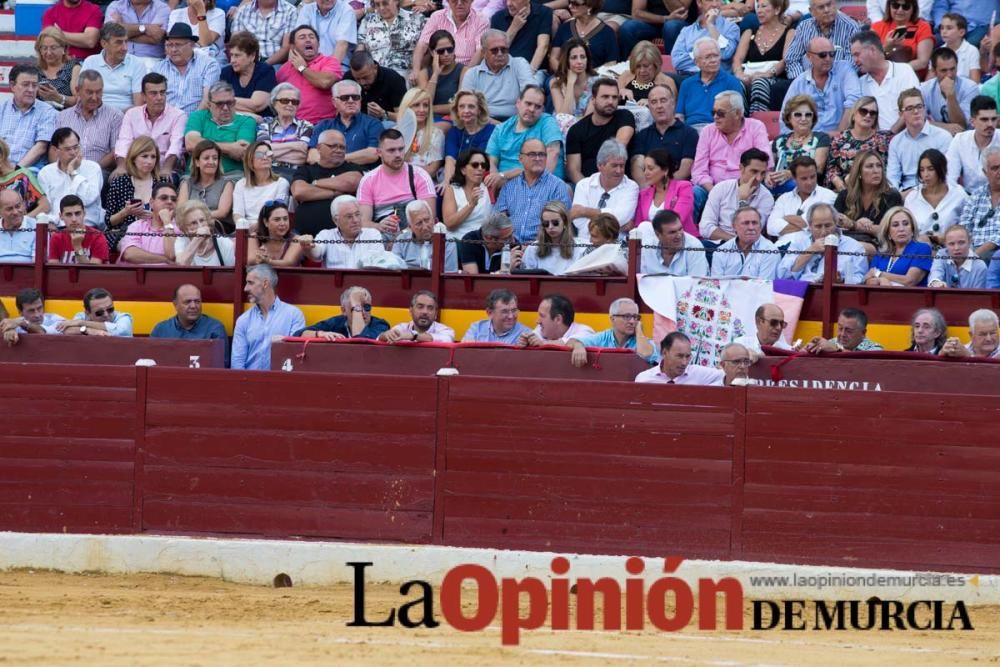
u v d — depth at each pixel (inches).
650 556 1606.8
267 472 1662.2
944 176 1937.7
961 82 2151.8
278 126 2156.7
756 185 1963.6
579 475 1621.6
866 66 2134.6
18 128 2201.0
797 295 1793.8
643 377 1689.2
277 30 2349.9
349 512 1651.1
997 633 1416.1
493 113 2201.0
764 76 2223.2
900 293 1801.2
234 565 1636.3
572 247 1886.1
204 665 1173.1
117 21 2420.0
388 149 2005.4
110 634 1299.2
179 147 2160.4
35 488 1689.2
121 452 1681.8
